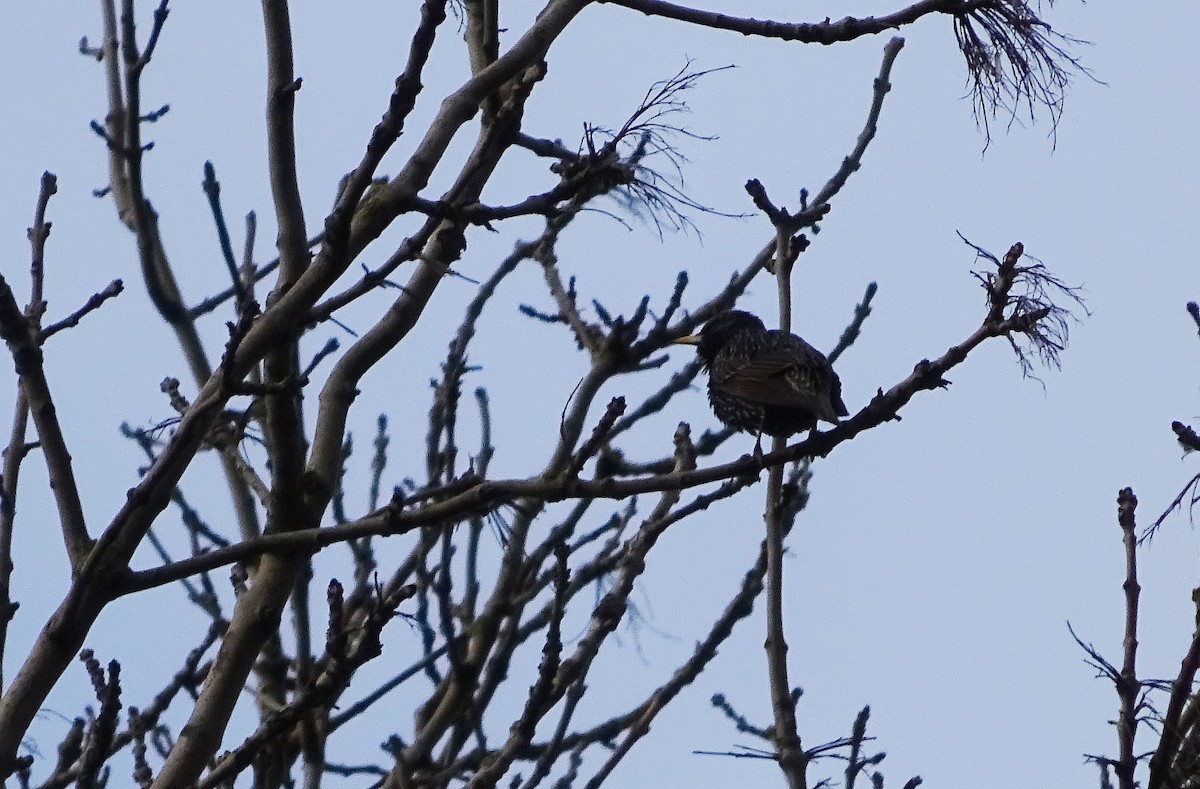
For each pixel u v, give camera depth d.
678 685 10.97
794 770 10.30
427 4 8.86
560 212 9.78
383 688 10.63
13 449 10.20
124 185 12.11
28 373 9.51
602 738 10.99
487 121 11.16
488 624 10.78
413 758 10.30
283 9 10.48
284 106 10.38
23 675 9.02
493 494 9.70
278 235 10.40
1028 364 9.87
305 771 10.28
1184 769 9.15
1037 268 9.80
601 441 9.73
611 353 12.33
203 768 9.54
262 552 9.68
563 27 10.63
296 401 10.23
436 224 9.80
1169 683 9.42
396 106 9.12
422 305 11.22
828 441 10.59
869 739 10.70
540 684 9.71
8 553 9.90
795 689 10.90
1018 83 10.70
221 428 11.77
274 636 11.03
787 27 10.91
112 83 12.67
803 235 12.66
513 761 9.66
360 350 11.06
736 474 10.34
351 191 9.30
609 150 9.71
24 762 9.00
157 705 10.42
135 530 9.28
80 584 9.14
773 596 10.97
